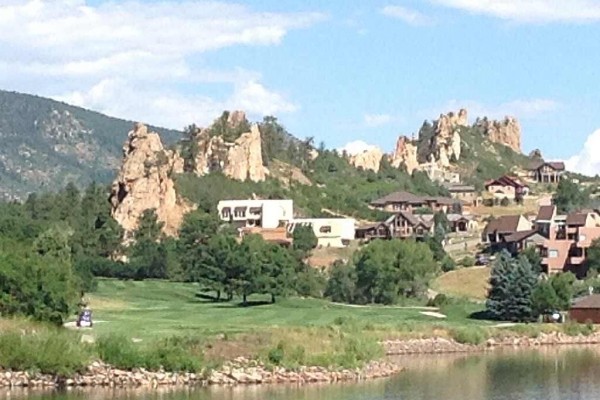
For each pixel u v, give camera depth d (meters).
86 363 107.94
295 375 116.19
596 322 184.00
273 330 131.12
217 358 115.12
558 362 142.12
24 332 109.88
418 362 141.25
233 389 108.94
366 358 126.38
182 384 110.25
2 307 120.44
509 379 122.75
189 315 170.50
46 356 106.19
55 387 105.25
